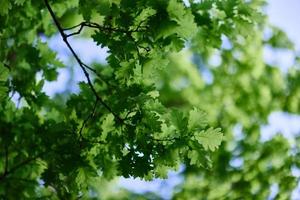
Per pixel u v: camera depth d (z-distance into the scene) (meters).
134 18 3.12
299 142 6.94
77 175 3.65
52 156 3.70
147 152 3.36
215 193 6.79
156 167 3.48
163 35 3.07
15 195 4.29
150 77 3.46
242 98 7.56
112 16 3.21
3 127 4.01
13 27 4.66
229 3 3.91
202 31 4.05
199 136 3.27
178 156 3.35
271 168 6.77
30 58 4.57
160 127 3.32
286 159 6.80
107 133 3.65
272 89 7.55
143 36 3.15
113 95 3.63
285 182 6.64
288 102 7.48
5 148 4.04
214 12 4.03
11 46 4.72
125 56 3.26
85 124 3.86
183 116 3.35
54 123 3.78
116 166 3.79
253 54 7.66
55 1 3.96
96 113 3.94
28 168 4.30
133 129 3.39
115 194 7.13
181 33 3.10
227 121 7.35
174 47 3.13
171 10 3.04
